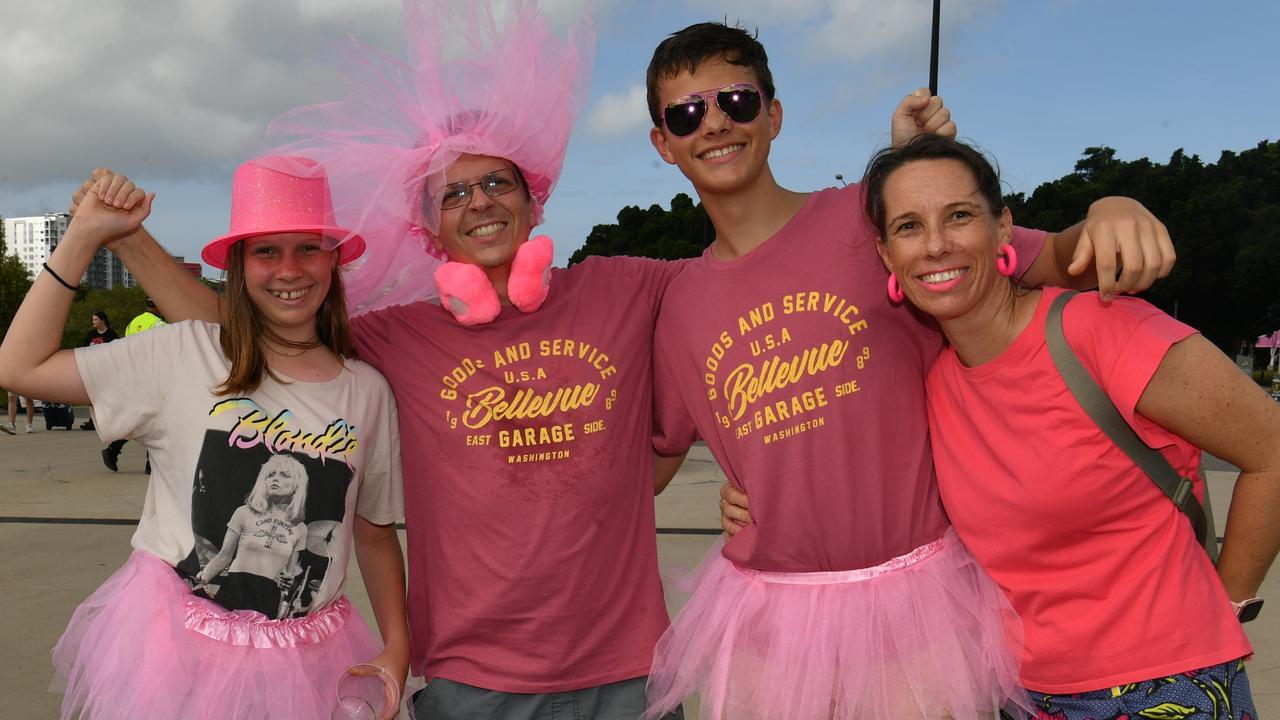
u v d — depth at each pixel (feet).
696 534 19.74
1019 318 6.37
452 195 7.39
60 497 24.94
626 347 7.68
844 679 6.79
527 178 7.81
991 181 6.28
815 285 7.14
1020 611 6.54
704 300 7.47
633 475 7.61
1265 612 13.84
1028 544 6.33
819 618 6.95
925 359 7.26
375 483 7.47
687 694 7.28
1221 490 24.38
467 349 7.47
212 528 6.59
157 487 6.87
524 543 7.23
